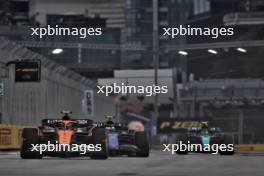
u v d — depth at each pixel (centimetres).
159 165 5288
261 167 4994
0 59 12706
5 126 11856
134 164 5428
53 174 3956
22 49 14112
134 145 8175
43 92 16238
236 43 19988
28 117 15100
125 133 8344
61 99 17950
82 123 6631
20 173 4038
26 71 11938
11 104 13938
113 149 8044
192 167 4978
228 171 4394
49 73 16775
